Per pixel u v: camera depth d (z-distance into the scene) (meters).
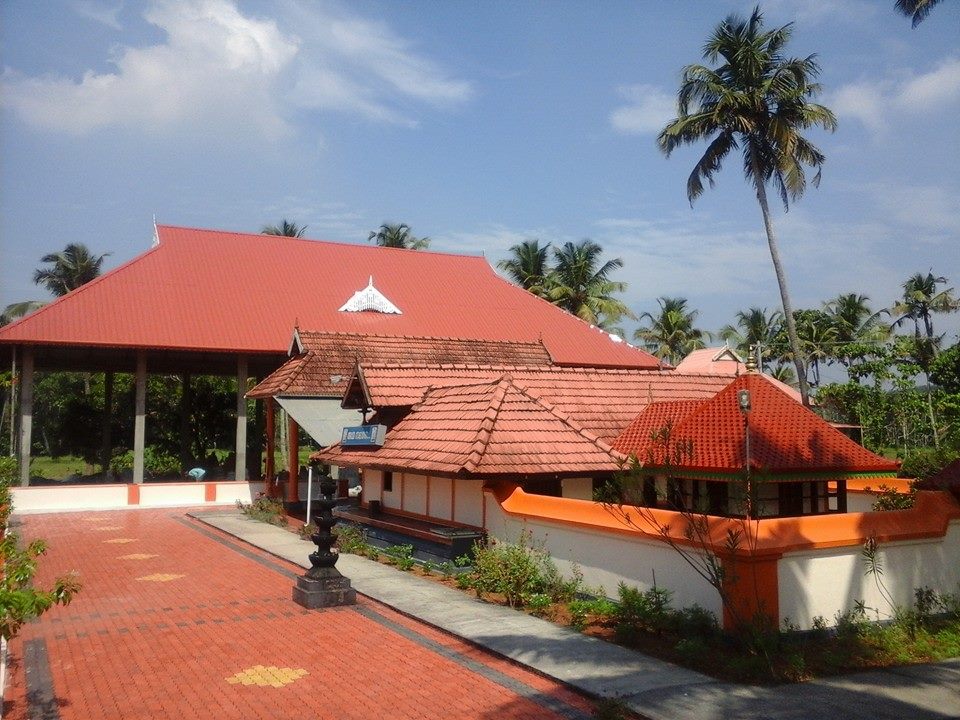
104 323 27.14
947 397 33.12
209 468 35.97
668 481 12.20
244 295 31.39
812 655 8.85
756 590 9.01
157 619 11.62
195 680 8.85
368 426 17.52
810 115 29.23
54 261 59.22
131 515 25.22
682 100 30.48
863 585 9.89
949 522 10.77
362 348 25.88
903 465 18.58
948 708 7.42
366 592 12.94
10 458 28.17
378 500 18.16
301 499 25.92
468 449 13.83
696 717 7.19
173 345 27.36
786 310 29.55
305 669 9.20
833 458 12.45
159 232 33.72
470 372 19.59
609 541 11.33
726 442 12.62
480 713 7.70
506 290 38.38
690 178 31.05
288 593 13.39
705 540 9.58
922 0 17.59
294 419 22.67
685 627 9.41
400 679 8.77
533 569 12.10
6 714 7.82
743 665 8.33
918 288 60.12
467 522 14.66
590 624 10.66
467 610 11.61
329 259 36.03
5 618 7.06
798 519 9.64
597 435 16.62
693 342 62.47
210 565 16.25
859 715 7.21
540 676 8.72
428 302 35.16
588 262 55.34
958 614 10.48
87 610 12.22
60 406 43.38
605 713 7.36
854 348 41.09
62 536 20.62
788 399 13.60
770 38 29.88
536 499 12.85
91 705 8.09
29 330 25.62
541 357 29.22
